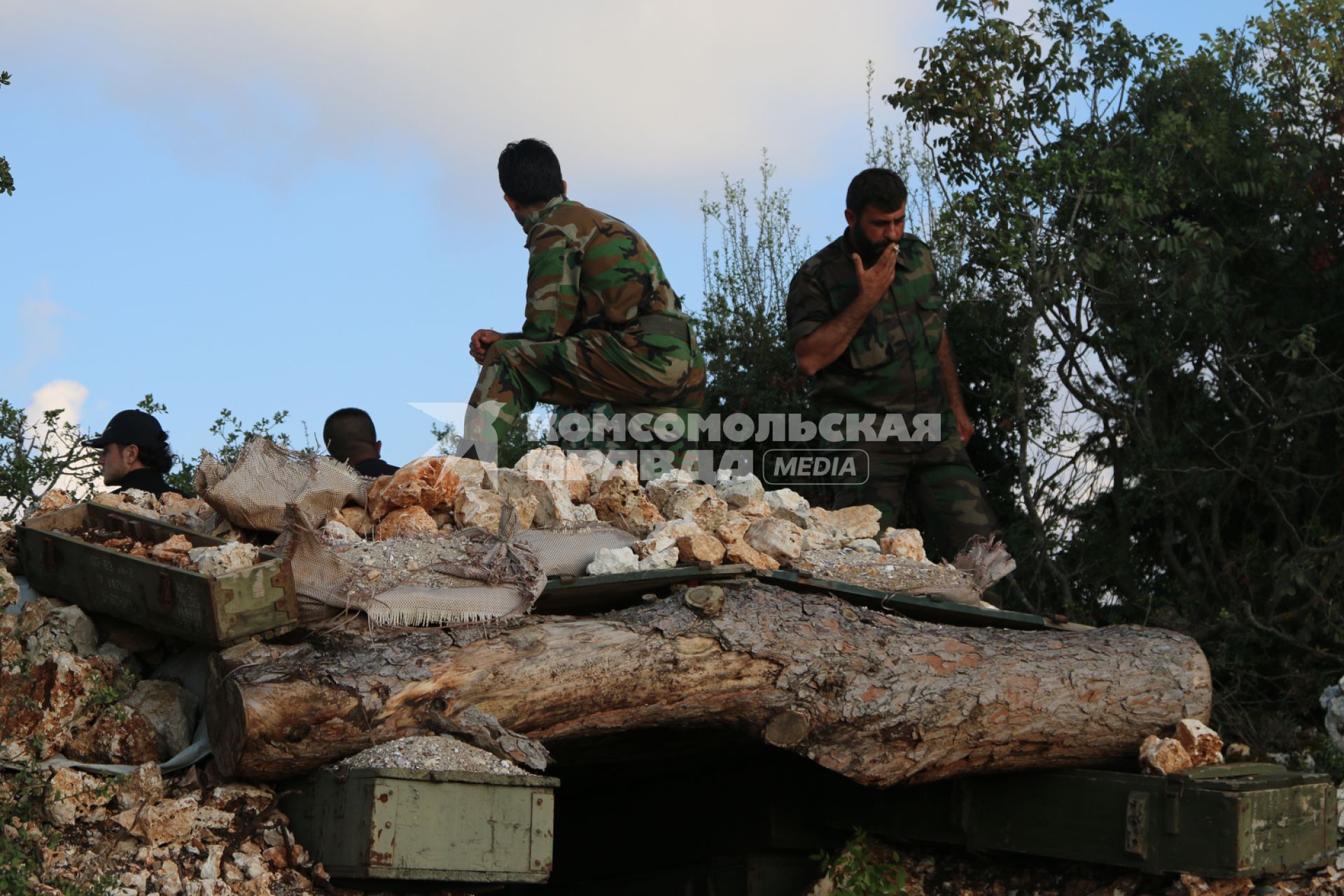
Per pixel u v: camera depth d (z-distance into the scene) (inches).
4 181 260.4
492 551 208.5
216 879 174.4
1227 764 228.8
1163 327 380.5
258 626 186.9
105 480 269.1
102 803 179.6
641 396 266.2
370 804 171.2
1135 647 235.9
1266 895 219.3
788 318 315.0
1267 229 390.3
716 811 253.6
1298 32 397.4
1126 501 381.7
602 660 200.1
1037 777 229.1
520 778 180.2
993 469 388.8
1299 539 362.6
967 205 378.3
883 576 239.5
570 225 264.7
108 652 205.6
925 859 242.4
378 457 291.0
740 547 221.8
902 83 385.7
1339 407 368.2
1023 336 369.4
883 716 214.4
